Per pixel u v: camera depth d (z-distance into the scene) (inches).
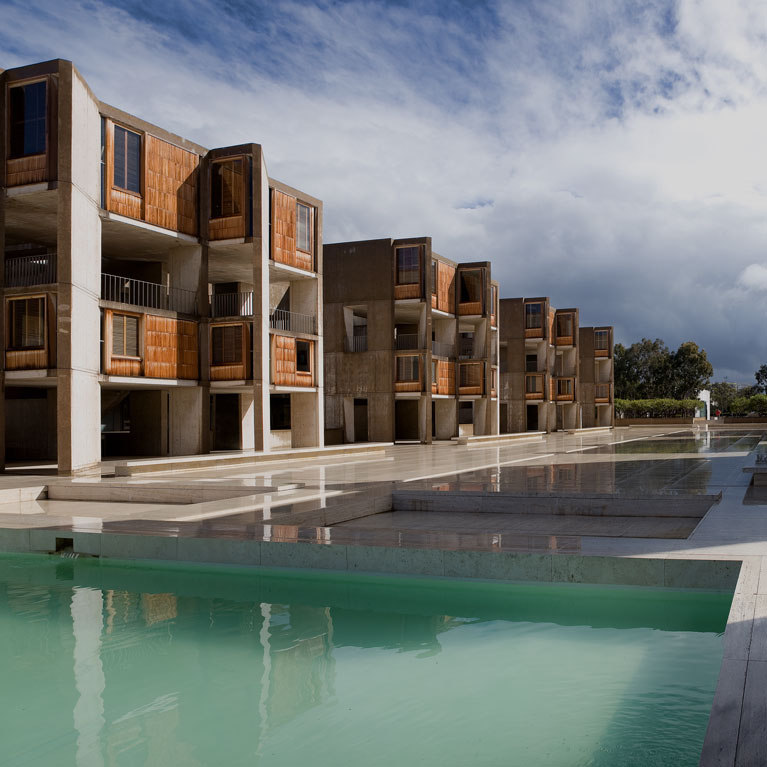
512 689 191.9
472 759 155.2
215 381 1018.7
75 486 613.9
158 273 1117.7
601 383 2684.5
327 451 1069.8
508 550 293.6
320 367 1187.9
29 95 778.8
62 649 229.5
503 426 2206.0
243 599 284.8
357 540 322.0
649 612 258.7
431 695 189.6
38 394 1015.6
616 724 170.2
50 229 950.4
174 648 229.1
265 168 1035.3
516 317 2139.5
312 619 258.1
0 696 194.7
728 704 141.5
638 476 613.6
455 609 266.5
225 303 1263.5
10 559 366.3
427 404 1530.5
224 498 531.2
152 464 784.3
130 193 888.9
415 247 1536.7
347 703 185.8
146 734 170.9
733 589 263.1
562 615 256.4
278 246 1094.4
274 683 200.4
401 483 581.9
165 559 340.5
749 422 2984.7
